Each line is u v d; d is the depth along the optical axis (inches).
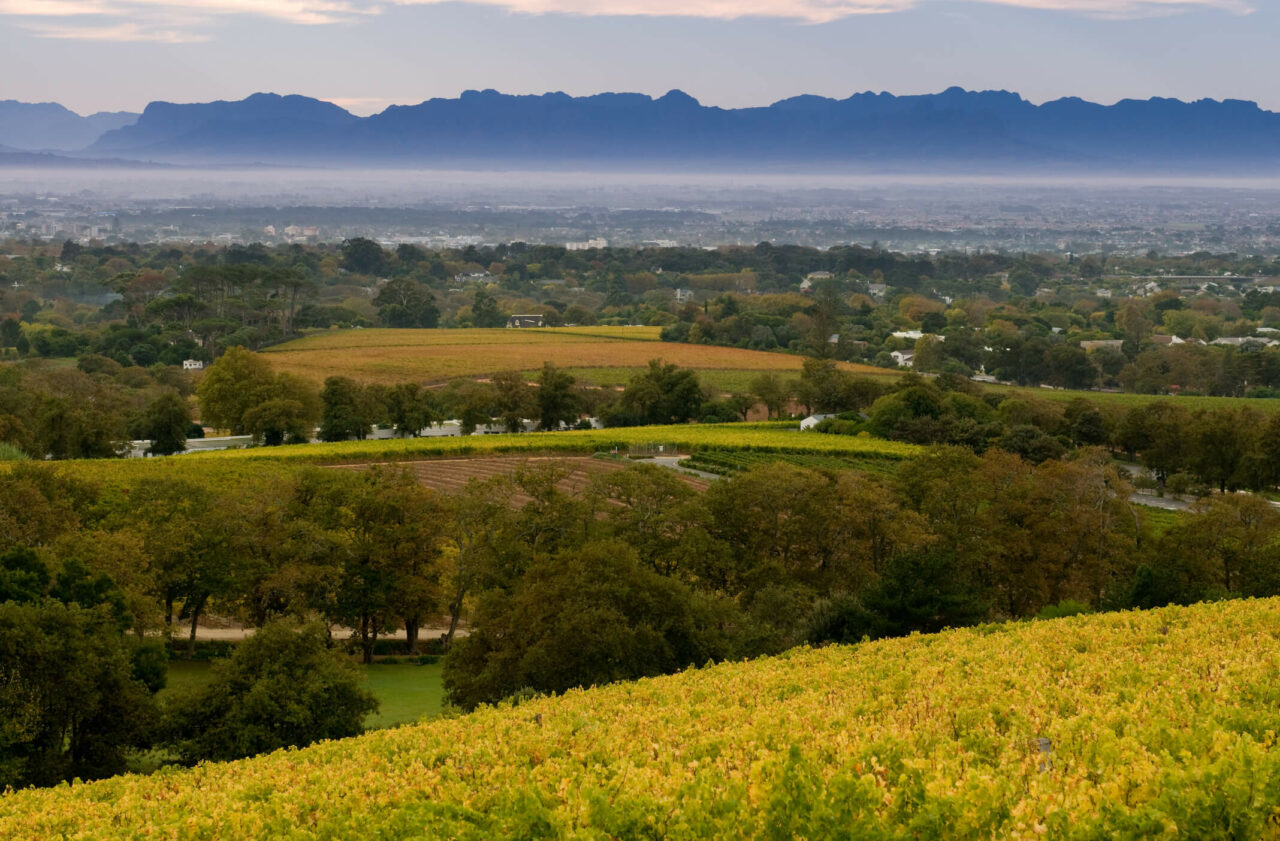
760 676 1355.8
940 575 1999.3
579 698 1334.9
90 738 1421.0
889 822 655.1
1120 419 5511.8
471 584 2439.7
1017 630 1635.1
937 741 879.7
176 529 2274.9
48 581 1743.4
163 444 4810.5
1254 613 1507.1
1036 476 3009.4
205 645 2311.8
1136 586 2100.1
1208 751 745.6
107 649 1422.2
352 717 1502.2
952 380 6309.1
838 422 5556.1
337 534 2325.3
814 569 2522.1
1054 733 872.9
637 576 1759.4
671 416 6033.5
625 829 698.8
